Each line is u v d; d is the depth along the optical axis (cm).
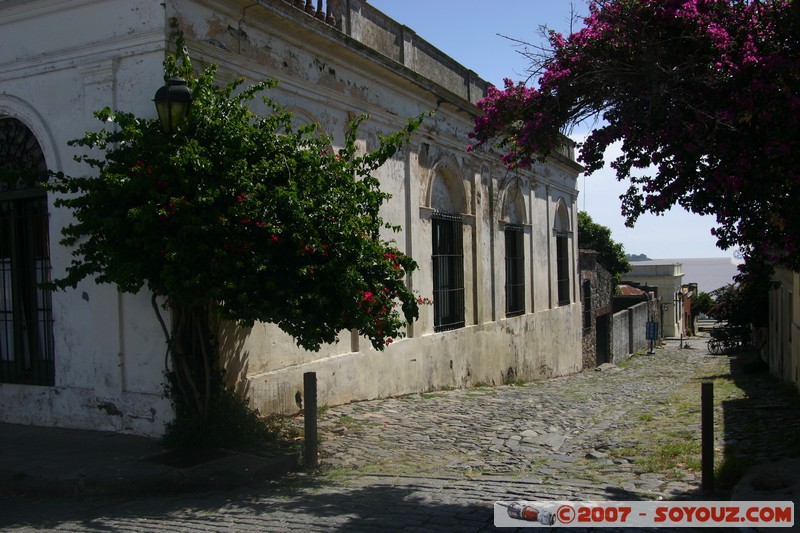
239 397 834
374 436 927
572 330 2381
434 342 1404
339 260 705
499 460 828
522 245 1917
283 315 691
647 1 644
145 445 789
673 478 692
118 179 670
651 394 1590
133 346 837
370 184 817
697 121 619
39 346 938
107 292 849
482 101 749
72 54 865
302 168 750
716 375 2045
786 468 634
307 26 1005
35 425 907
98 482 670
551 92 692
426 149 1394
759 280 675
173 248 654
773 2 625
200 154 697
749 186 607
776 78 598
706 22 628
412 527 525
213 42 871
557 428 1048
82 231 716
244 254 684
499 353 1728
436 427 1012
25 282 948
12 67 912
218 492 668
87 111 859
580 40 676
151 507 617
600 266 2877
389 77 1254
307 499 627
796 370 1307
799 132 591
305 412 763
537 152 730
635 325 3559
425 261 1378
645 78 645
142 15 821
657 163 661
